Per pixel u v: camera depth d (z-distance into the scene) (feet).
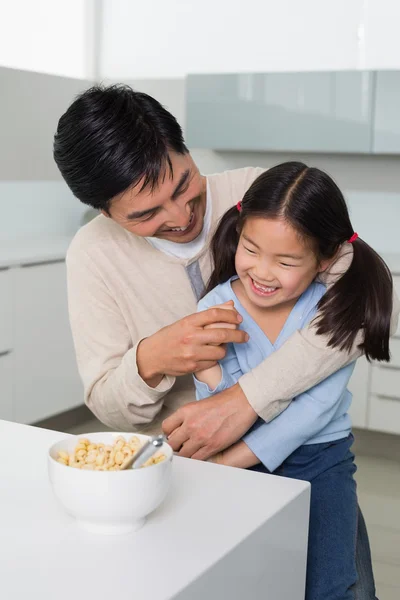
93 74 15.28
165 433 4.67
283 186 4.51
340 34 13.25
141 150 4.35
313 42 13.44
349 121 12.14
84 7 15.10
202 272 5.49
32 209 14.06
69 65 15.15
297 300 5.03
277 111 12.59
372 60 13.08
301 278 4.64
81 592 2.87
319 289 5.03
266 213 4.50
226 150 14.06
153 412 4.98
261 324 5.08
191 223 5.12
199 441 4.55
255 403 4.52
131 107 4.39
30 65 14.49
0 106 12.39
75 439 3.73
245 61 13.99
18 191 13.70
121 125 4.34
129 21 14.80
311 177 4.57
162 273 5.43
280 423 4.69
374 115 11.98
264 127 12.73
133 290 5.41
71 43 15.11
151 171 4.40
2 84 12.38
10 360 11.39
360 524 5.05
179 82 14.51
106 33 15.05
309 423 4.69
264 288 4.69
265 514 3.55
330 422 5.02
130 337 5.45
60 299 12.21
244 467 4.75
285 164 4.73
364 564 4.89
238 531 3.38
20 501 3.63
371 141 12.07
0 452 4.20
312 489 4.88
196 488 3.83
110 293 5.39
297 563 3.91
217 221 5.46
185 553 3.18
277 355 4.64
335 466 5.01
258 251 4.59
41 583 2.93
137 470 3.21
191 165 4.68
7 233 13.56
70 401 12.66
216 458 4.74
